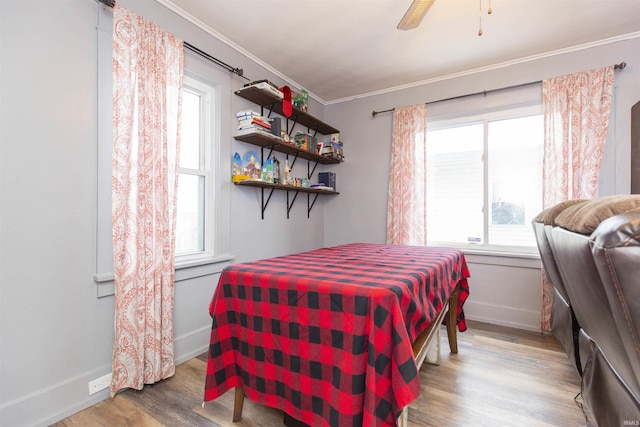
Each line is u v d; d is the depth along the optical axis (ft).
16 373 4.27
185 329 6.73
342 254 5.78
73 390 4.81
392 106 10.75
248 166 8.32
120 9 5.24
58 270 4.70
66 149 4.78
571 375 5.87
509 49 8.12
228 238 7.89
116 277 5.14
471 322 9.09
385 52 8.31
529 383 5.59
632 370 2.34
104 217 5.24
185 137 7.22
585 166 7.64
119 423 4.53
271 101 8.60
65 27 4.77
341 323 3.07
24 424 4.31
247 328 3.92
